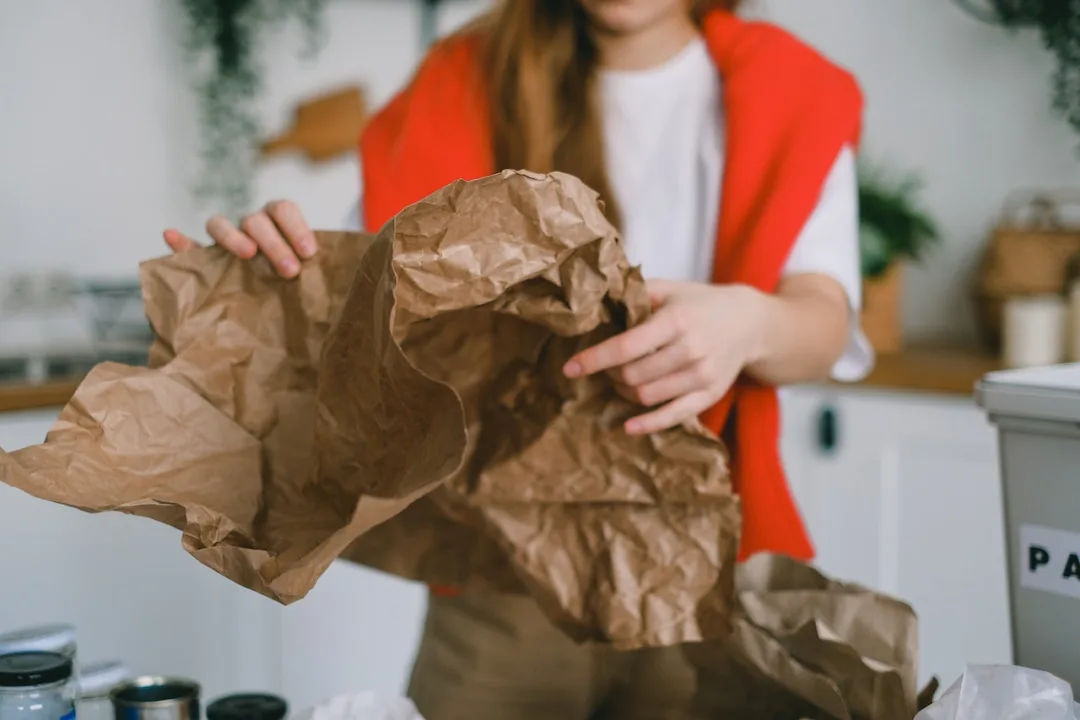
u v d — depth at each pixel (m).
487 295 0.50
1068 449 0.53
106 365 0.52
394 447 0.50
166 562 1.45
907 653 0.54
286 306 0.57
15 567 1.29
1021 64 1.96
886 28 2.10
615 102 0.98
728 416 0.89
